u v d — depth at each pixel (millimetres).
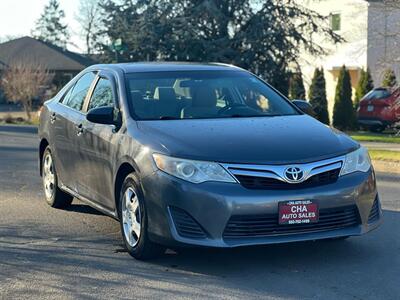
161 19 27547
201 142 5680
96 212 8180
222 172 5430
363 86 27578
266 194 5387
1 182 10562
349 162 5785
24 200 8992
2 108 45500
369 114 22828
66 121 7734
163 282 5406
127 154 6031
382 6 16125
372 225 5887
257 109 6941
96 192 6938
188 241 5410
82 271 5727
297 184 5492
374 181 5980
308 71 34938
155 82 7012
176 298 5023
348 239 6750
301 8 27984
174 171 5496
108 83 7191
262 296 5055
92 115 6473
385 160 13930
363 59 29250
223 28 27469
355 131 24250
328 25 29062
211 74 7328
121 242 6715
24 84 36094
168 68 7352
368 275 5586
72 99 8023
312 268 5781
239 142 5699
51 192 8461
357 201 5707
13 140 19516
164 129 6023
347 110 24891
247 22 27703
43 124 8617
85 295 5121
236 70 7613
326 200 5539
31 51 55656
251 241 5395
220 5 27438
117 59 25281
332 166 5668
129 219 6078
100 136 6703
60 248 6496
